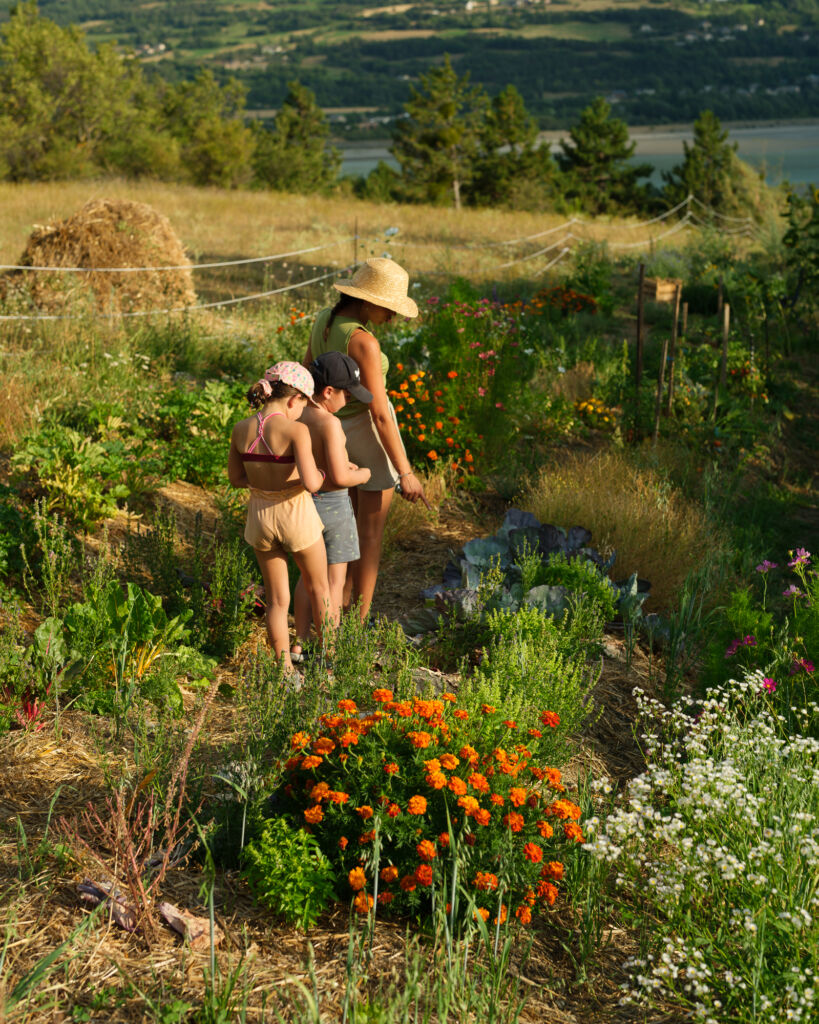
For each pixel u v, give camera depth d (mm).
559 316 13508
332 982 2562
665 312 14617
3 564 4461
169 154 36156
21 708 3625
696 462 8656
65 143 33250
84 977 2473
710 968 2771
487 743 3180
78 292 9820
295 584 4922
